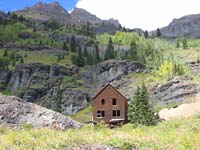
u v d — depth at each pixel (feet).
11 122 80.64
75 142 53.83
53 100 628.28
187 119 107.04
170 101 546.67
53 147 50.55
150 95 577.02
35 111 86.02
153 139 57.93
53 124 81.30
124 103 325.21
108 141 54.29
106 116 329.11
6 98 88.84
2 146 49.08
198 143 55.16
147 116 236.02
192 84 574.56
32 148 49.83
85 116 547.49
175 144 54.75
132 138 56.75
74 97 616.80
